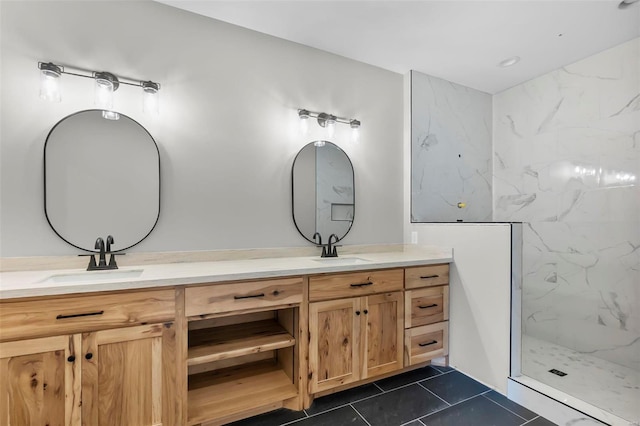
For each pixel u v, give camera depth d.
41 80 1.61
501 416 1.77
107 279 1.47
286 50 2.30
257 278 1.68
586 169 2.48
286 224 2.29
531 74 2.80
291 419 1.73
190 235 1.98
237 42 2.13
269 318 2.18
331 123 2.41
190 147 1.98
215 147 2.05
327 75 2.47
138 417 1.42
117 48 1.80
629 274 2.21
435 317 2.30
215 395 1.75
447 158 2.97
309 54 2.39
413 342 2.20
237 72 2.13
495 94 3.22
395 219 2.81
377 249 2.70
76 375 1.31
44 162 1.65
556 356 2.38
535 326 2.79
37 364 1.26
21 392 1.24
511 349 1.96
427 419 1.73
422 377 2.21
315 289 1.84
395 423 1.70
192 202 1.99
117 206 1.80
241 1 1.88
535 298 2.80
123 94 1.82
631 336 2.18
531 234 2.86
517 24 2.08
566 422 1.67
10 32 1.58
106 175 1.78
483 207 3.19
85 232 1.73
